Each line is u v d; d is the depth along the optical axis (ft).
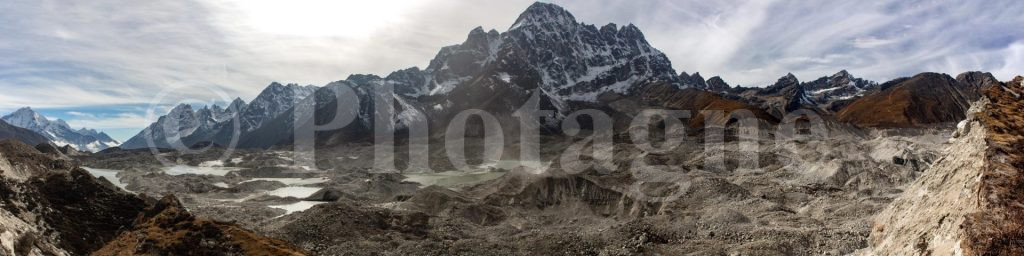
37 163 436.35
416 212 344.28
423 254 264.52
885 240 186.60
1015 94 182.91
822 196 397.80
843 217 328.90
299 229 291.58
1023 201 128.26
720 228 298.97
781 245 257.96
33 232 207.00
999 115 165.99
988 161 140.56
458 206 381.60
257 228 309.01
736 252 253.44
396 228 315.58
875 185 438.81
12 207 219.20
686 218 319.68
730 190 404.57
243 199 504.84
